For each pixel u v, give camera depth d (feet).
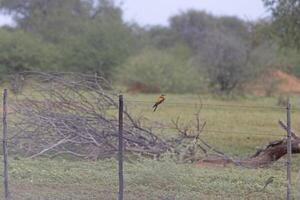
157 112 165.37
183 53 412.57
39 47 304.91
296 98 255.29
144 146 95.14
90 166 85.05
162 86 313.73
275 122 157.38
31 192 69.46
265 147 97.25
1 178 76.13
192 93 309.22
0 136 94.17
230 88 282.56
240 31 368.07
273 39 158.40
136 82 319.68
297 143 92.43
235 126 147.13
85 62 316.60
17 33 309.22
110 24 331.77
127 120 102.12
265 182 76.18
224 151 108.68
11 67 295.07
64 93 97.45
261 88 300.20
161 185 73.05
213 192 72.02
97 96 106.63
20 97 107.04
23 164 84.48
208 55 287.89
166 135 101.55
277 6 148.87
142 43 397.19
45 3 390.63
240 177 79.41
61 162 87.97
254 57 285.64
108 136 94.73
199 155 95.71
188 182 74.54
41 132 94.68
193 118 154.20
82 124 93.66
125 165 85.51
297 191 72.13
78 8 402.11
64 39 331.36
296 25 147.33
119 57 322.55
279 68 316.81
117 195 68.95
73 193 69.56
